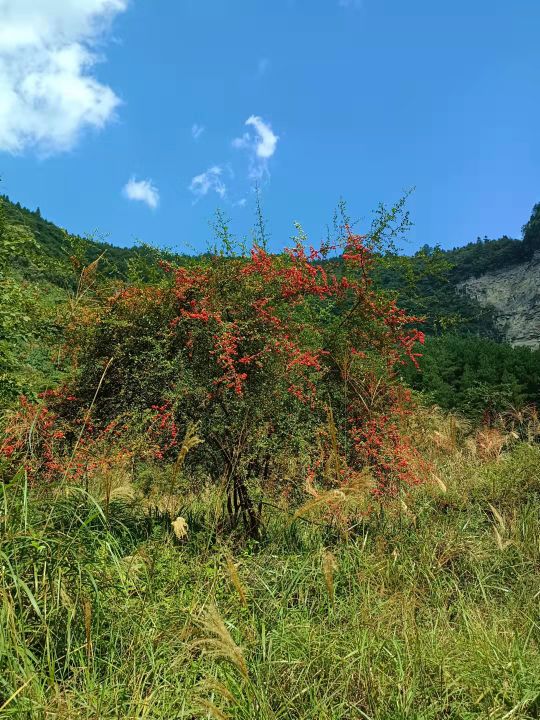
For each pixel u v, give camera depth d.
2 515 3.12
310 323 6.00
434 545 5.09
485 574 4.74
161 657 2.90
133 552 3.67
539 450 7.80
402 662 3.05
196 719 2.58
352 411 5.71
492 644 3.33
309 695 2.76
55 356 5.83
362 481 3.68
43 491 3.78
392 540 5.04
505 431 11.14
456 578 4.66
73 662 2.78
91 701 2.46
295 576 3.97
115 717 2.42
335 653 3.09
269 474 5.43
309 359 5.35
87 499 3.69
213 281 5.56
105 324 5.46
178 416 5.24
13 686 2.40
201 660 2.87
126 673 2.75
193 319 5.30
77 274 5.99
